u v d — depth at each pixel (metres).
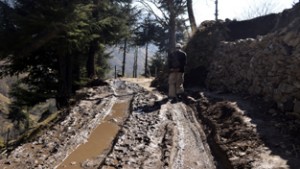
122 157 6.73
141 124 9.19
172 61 13.09
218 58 15.24
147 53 47.88
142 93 14.99
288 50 8.82
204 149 7.39
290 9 11.92
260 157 6.07
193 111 10.94
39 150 7.22
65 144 7.60
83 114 10.57
